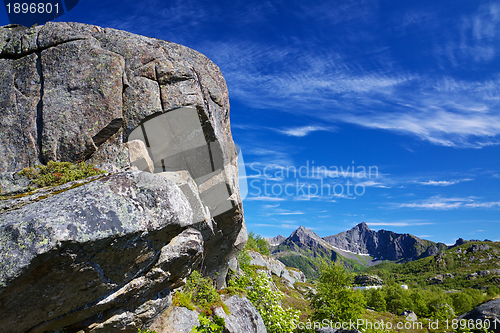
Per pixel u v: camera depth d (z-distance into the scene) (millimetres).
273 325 14172
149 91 8484
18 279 4016
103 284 5305
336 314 19094
